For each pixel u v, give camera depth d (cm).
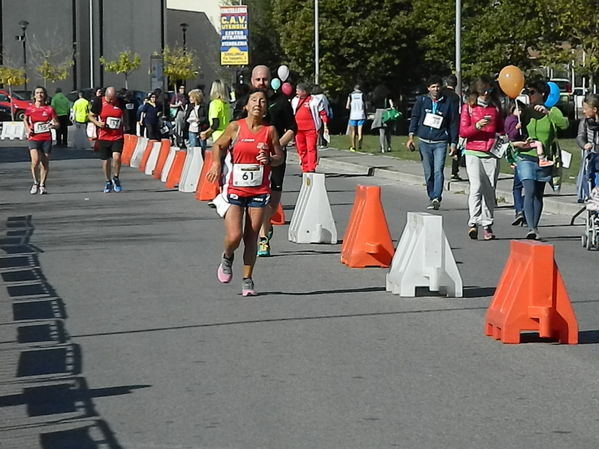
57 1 9106
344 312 1230
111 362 1005
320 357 1011
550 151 1823
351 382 917
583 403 847
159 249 1775
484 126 1850
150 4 9481
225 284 1433
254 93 1304
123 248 1794
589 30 4628
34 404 865
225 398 871
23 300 1338
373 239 1561
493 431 771
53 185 3103
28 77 9006
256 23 8800
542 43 5169
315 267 1564
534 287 1057
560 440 750
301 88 2738
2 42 8925
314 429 781
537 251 1055
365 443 746
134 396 884
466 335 1105
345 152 4453
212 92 2433
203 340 1091
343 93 6638
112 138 2836
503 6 5209
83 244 1856
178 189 2934
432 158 2364
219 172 1326
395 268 1357
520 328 1060
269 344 1069
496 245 1819
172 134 5128
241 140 1304
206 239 1897
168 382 927
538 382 914
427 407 838
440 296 1327
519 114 1842
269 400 863
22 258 1700
